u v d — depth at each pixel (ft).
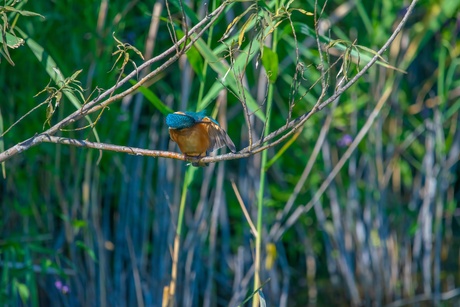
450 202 47.44
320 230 45.93
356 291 43.24
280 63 41.32
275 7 27.94
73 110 35.63
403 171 46.19
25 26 34.01
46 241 37.55
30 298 36.11
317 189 44.11
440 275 46.19
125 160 39.11
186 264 38.09
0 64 34.50
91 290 36.88
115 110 36.70
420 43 41.24
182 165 39.47
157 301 38.27
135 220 39.04
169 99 39.19
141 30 40.83
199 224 39.01
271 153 42.04
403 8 42.65
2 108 35.24
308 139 43.21
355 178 43.19
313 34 28.50
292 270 45.29
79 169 35.73
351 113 43.21
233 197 42.98
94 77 35.17
